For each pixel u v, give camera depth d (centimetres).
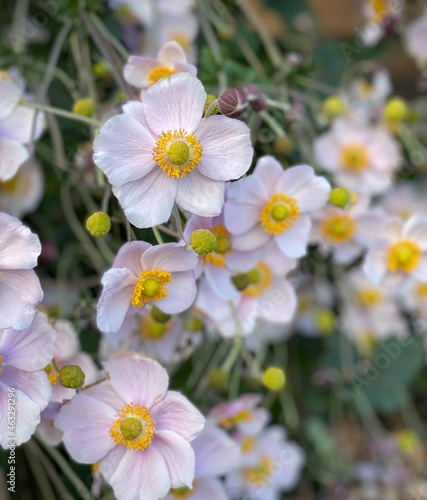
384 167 60
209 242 42
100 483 49
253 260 47
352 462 67
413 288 61
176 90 42
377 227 54
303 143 56
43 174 58
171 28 60
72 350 47
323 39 72
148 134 42
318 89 63
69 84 54
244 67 57
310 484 68
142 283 42
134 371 44
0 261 41
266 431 58
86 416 44
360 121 60
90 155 51
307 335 67
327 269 64
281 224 47
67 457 53
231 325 49
